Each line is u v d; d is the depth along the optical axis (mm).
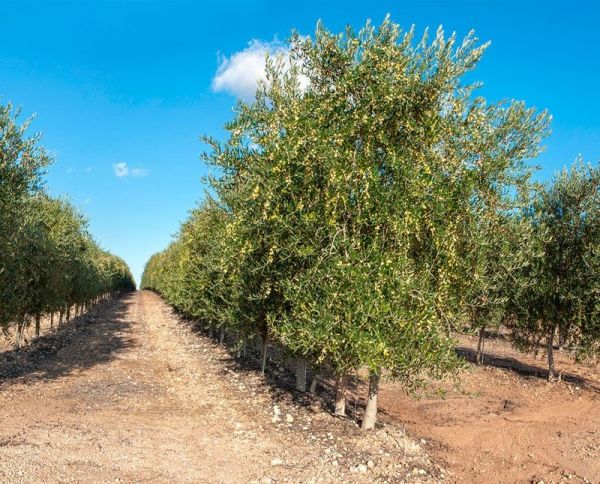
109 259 60281
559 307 18516
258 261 11656
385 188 9211
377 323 8516
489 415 14570
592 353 17828
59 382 15352
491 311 19328
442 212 9172
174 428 10945
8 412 11508
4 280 15836
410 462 9609
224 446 9805
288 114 9711
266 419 11688
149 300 73188
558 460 10867
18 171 13945
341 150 9141
